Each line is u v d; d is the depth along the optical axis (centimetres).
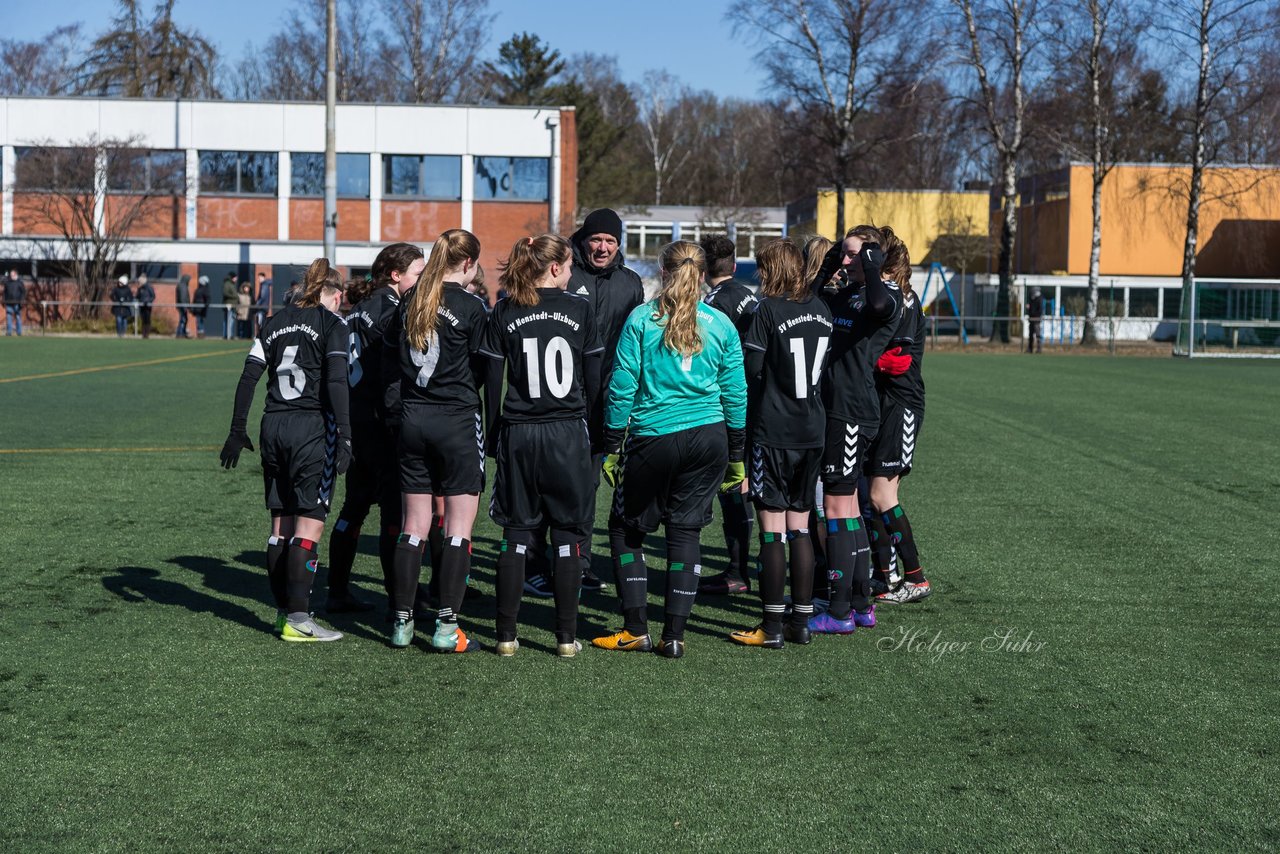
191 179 3969
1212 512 908
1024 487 1013
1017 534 821
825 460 582
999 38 3856
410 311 514
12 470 1011
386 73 6756
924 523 858
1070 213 4566
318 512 544
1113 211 4566
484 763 408
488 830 357
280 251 3947
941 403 1767
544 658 534
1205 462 1171
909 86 3956
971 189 5422
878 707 471
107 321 3719
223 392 1744
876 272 570
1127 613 619
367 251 3994
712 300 648
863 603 591
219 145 3975
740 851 347
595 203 6256
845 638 573
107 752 412
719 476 539
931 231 5041
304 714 453
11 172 3888
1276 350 3553
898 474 634
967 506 925
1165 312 4503
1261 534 827
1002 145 3966
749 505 682
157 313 3731
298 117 3991
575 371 522
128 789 383
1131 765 414
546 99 6444
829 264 608
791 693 488
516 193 4066
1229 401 1847
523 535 536
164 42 5731
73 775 393
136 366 2242
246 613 595
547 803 377
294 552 543
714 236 658
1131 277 4516
